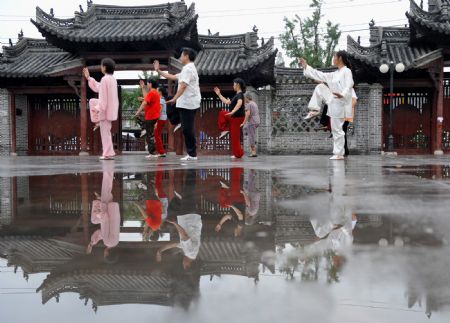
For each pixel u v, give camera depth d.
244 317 0.88
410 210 2.62
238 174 5.85
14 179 5.26
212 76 19.58
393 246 1.59
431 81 19.80
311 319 0.87
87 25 20.12
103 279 1.19
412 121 20.72
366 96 20.92
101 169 7.16
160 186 4.32
